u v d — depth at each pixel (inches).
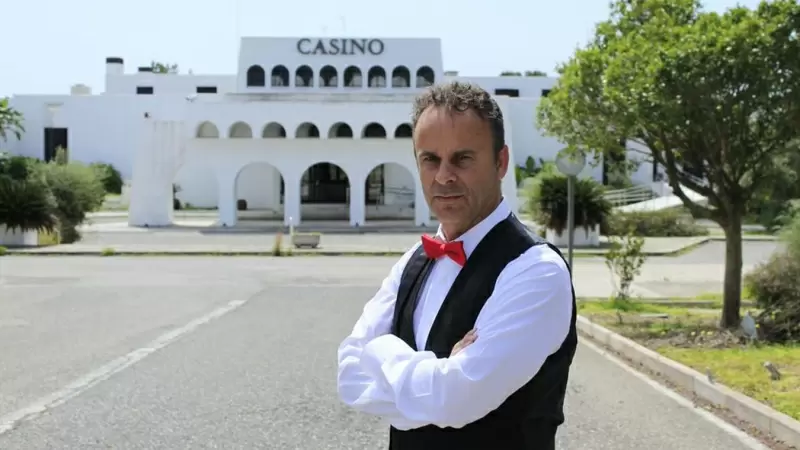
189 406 285.3
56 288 665.6
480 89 90.1
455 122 86.1
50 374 337.1
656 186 1968.5
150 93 2511.1
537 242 86.7
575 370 360.2
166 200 1529.3
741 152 426.6
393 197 1964.8
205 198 2187.5
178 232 1403.8
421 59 1835.6
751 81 384.2
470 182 86.7
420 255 94.3
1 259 949.8
